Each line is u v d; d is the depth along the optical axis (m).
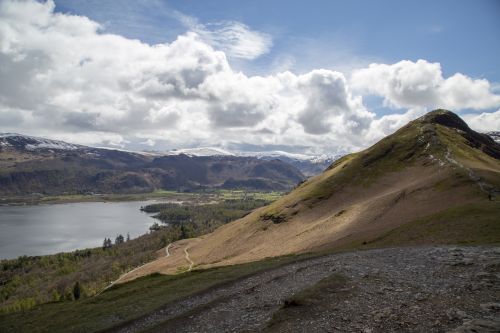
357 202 134.88
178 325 35.34
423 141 161.50
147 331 35.91
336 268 41.44
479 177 97.19
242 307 36.03
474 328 20.59
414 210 91.12
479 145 172.50
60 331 51.34
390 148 169.50
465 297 26.47
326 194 155.00
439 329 22.25
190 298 46.75
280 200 185.88
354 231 93.56
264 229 151.25
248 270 64.31
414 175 136.88
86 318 55.75
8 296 195.88
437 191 98.88
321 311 28.73
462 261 35.22
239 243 150.12
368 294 30.30
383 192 133.50
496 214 58.44
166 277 83.38
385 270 36.69
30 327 59.88
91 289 163.25
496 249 38.75
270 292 38.75
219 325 32.56
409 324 23.72
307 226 131.88
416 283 31.17
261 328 28.98
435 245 48.59
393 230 70.06
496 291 26.69
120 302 62.38
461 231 54.22
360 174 160.25
